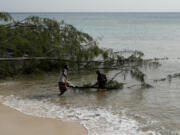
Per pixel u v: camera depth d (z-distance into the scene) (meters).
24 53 17.91
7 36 17.55
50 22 18.55
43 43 17.97
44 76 17.30
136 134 8.06
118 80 16.55
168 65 21.88
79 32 18.86
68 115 9.84
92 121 9.20
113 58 19.81
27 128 8.37
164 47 33.84
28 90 13.76
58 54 18.27
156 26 82.38
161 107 11.01
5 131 8.09
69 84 13.14
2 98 12.14
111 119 9.45
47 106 11.02
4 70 16.33
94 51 18.31
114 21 122.50
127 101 11.91
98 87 14.23
